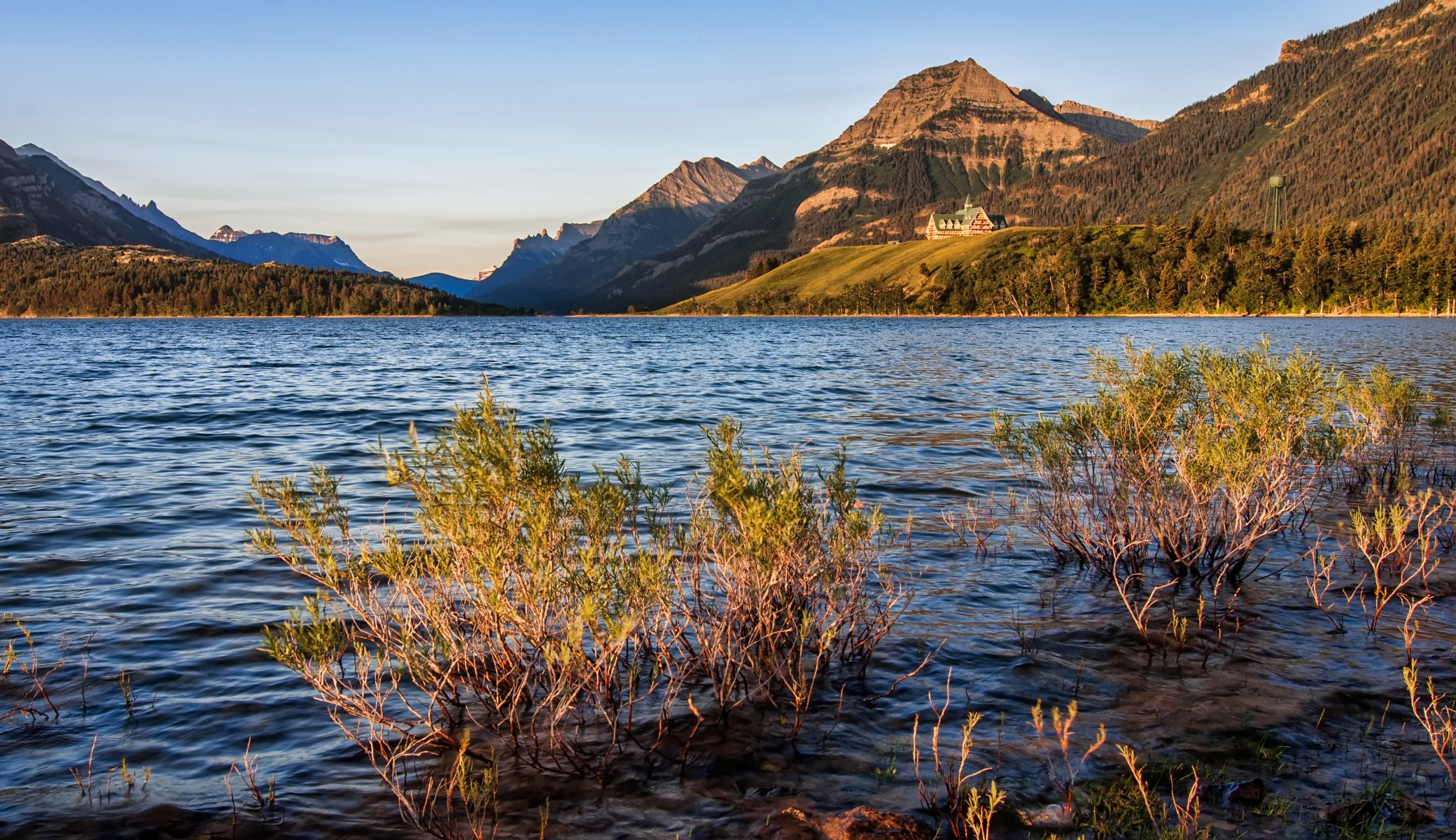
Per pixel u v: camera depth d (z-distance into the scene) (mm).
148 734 5941
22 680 6797
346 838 4758
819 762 5520
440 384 38188
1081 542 9883
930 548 10602
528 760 5535
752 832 4746
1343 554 10055
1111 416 9836
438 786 5273
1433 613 8086
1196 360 10781
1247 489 9062
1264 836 4602
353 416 25891
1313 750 5570
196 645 7547
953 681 6742
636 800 5098
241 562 10164
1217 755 5531
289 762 5582
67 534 11523
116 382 38625
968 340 83562
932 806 4980
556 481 6102
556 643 5805
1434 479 13984
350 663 7043
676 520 11602
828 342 84062
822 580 7148
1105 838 4641
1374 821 4699
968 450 18203
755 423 23016
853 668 6984
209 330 142750
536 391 34156
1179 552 9398
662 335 114750
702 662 6590
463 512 5926
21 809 5012
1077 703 6332
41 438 20703
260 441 20656
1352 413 14805
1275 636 7602
